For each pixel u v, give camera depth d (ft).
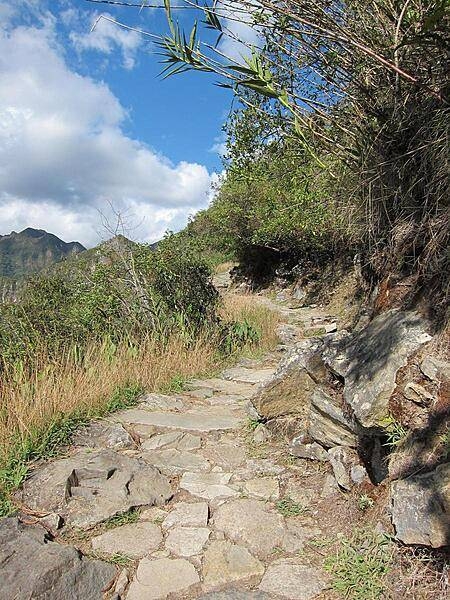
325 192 17.57
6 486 12.28
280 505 11.99
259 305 46.44
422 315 11.37
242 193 57.41
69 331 24.36
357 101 11.68
